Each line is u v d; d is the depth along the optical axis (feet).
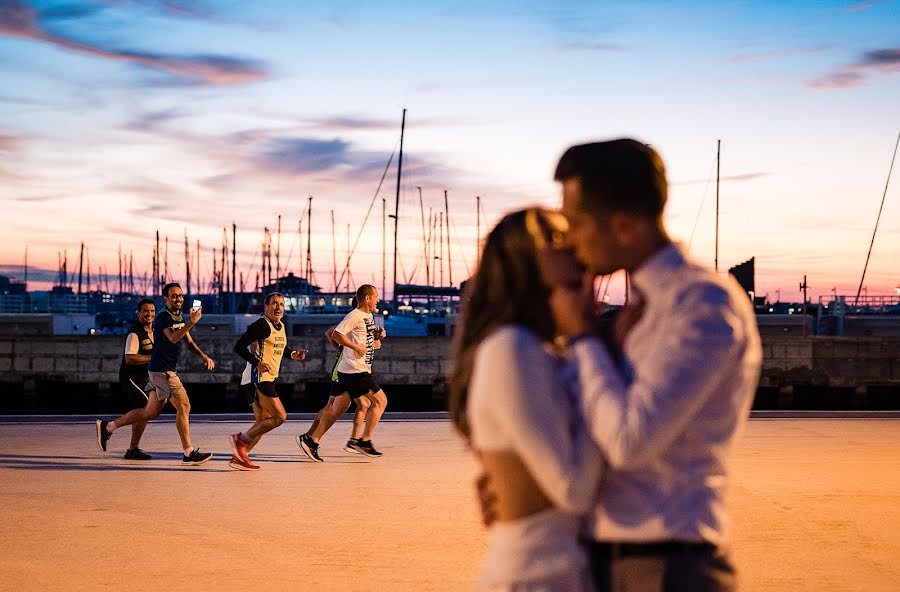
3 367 84.12
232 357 82.74
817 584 18.85
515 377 6.23
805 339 84.53
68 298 160.97
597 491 6.51
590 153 6.79
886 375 84.02
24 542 22.06
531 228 6.89
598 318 7.25
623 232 6.71
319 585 18.57
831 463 34.63
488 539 22.36
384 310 157.48
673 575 6.49
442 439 41.93
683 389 6.11
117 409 84.64
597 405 6.22
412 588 18.37
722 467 6.70
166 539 22.36
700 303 6.34
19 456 36.24
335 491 28.60
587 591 6.55
